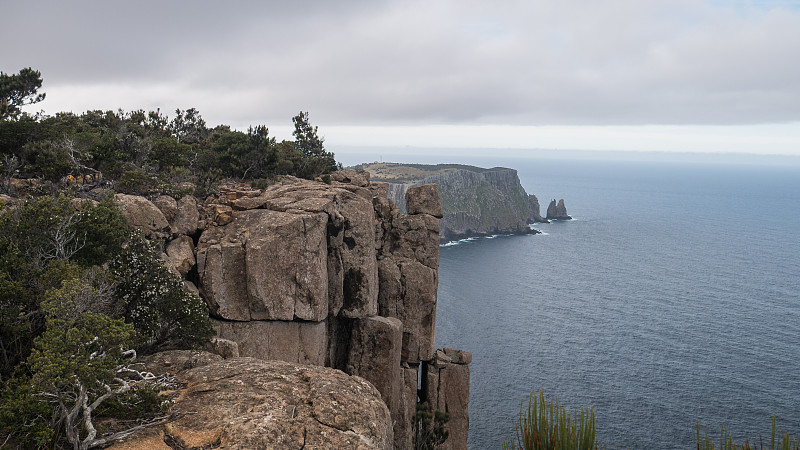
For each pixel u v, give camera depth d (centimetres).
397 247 4888
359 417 1930
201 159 5128
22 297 2039
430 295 4831
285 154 5909
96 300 1942
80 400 1630
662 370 14600
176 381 2053
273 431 1733
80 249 2395
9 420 1625
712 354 16100
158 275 2523
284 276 3659
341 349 4441
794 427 11700
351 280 4269
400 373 4588
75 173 3716
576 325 18562
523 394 12562
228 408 1838
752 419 11969
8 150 3881
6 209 2528
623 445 10581
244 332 3612
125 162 4069
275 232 3662
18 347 2044
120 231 2550
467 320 18400
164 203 3559
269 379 2072
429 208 5006
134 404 1819
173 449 1633
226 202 3984
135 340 2019
